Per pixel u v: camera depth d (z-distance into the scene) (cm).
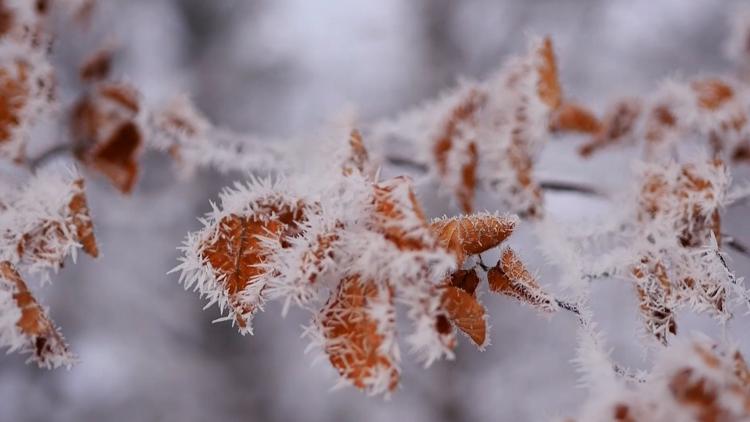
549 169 106
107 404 321
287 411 345
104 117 97
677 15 340
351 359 69
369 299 70
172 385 330
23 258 77
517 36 349
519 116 91
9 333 74
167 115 99
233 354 354
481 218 74
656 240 79
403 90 347
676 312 76
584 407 68
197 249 73
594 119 104
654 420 67
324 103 352
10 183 84
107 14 158
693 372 66
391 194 70
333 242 71
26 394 315
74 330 322
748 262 205
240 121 357
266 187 74
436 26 348
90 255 78
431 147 94
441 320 69
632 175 85
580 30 347
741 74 110
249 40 369
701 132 98
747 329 76
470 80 96
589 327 73
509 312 318
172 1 379
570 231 85
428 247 69
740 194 87
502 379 315
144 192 285
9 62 88
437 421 308
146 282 332
